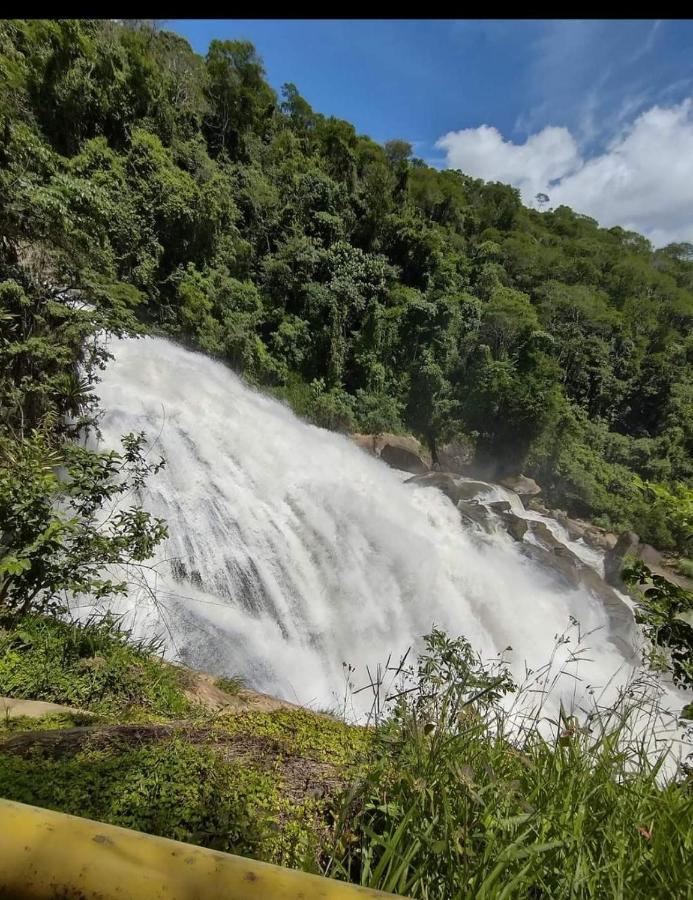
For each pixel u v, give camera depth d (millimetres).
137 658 4246
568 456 26547
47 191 6656
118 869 747
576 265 49781
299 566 9141
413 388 26297
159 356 13984
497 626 10922
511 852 1195
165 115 22609
